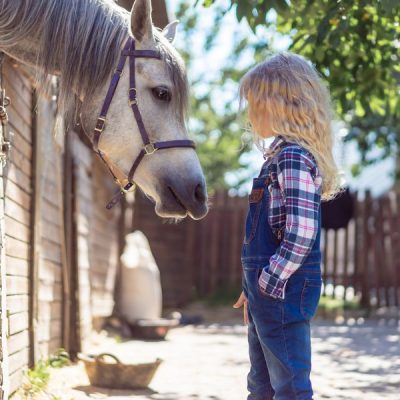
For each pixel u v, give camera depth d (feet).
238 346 26.32
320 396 15.49
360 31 16.26
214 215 46.24
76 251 22.16
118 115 10.90
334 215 40.98
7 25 10.96
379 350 24.45
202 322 38.86
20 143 15.75
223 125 74.38
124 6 23.41
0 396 10.88
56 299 20.29
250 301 8.59
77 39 10.89
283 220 8.52
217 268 46.03
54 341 19.90
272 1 14.82
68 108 10.96
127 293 32.58
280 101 8.71
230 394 15.87
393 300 42.50
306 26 16.76
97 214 30.99
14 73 15.01
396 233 42.80
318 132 8.79
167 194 10.75
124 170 11.08
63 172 21.65
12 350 14.01
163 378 18.06
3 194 12.87
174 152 10.84
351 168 50.03
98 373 16.16
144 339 28.86
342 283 42.75
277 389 8.39
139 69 10.92
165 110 10.94
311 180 8.35
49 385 15.75
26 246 16.26
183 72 11.21
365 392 16.08
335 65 17.95
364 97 18.63
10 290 14.21
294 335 8.37
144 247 34.55
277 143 8.75
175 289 45.03
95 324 28.60
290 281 8.41
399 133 38.75
